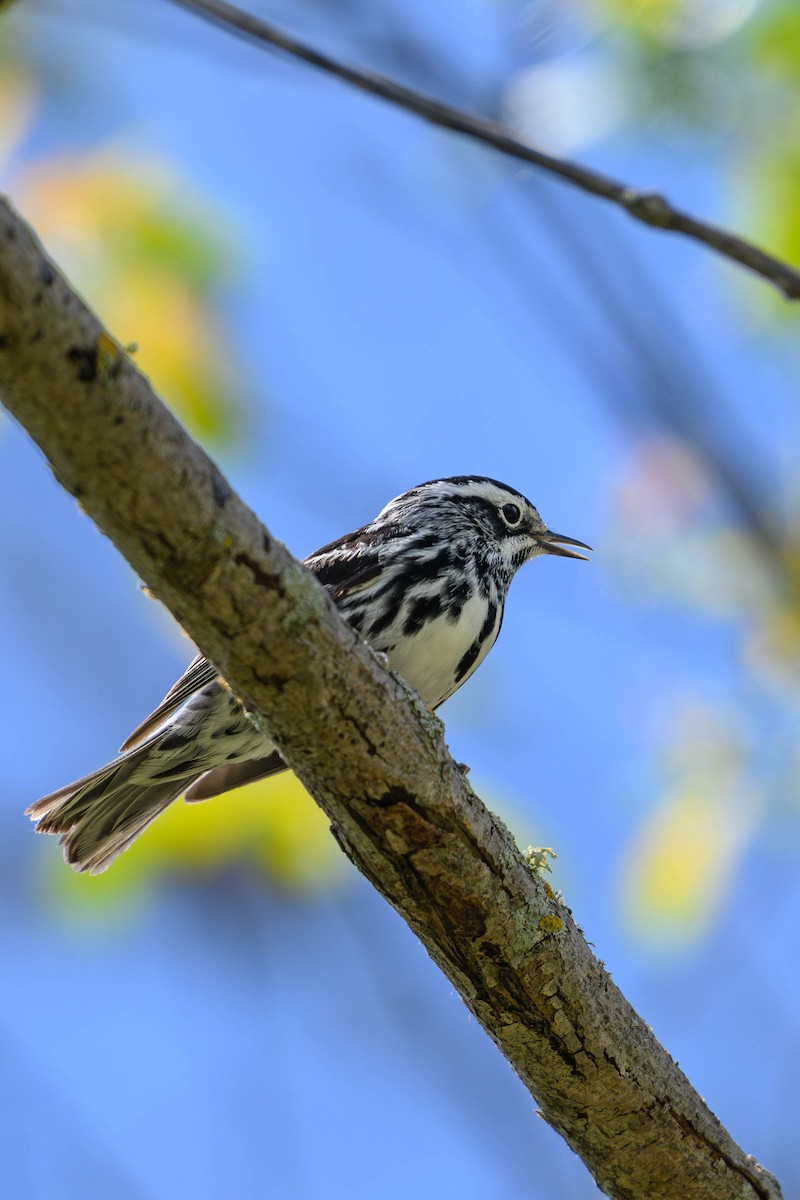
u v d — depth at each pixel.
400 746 6.92
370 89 6.75
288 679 6.59
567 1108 8.01
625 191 6.70
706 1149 8.11
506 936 7.46
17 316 5.25
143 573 6.26
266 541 6.28
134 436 5.69
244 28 6.67
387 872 7.38
